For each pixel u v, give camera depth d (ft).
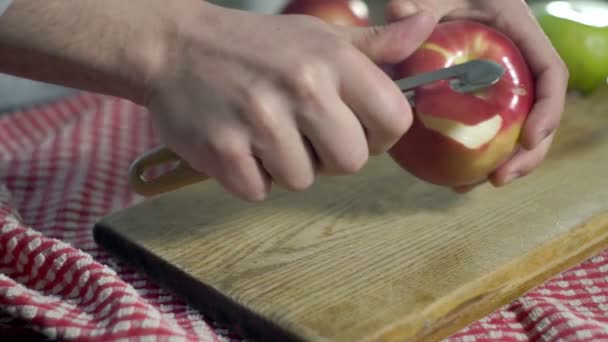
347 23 2.70
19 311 1.74
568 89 3.41
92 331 1.72
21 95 3.95
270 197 2.54
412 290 1.95
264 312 1.88
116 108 3.59
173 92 1.71
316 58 1.65
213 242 2.27
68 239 2.50
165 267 2.16
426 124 2.06
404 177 2.64
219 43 1.69
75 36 1.78
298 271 2.07
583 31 3.30
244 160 1.71
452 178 2.18
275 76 1.64
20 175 2.92
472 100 2.08
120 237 2.33
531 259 2.09
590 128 3.00
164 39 1.73
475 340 1.91
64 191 2.80
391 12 2.20
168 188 2.04
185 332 1.76
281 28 1.71
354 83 1.66
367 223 2.34
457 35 2.12
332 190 2.57
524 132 2.16
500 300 2.00
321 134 1.68
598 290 2.13
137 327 1.69
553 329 1.88
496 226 2.26
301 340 1.78
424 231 2.26
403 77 2.08
